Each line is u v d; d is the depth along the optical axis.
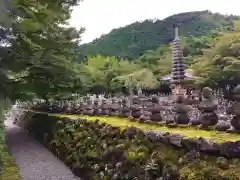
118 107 14.40
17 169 12.54
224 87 31.58
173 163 6.53
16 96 18.64
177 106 8.55
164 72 48.09
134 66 52.28
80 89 21.78
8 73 16.55
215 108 7.45
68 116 17.78
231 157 5.43
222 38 33.81
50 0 15.83
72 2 19.92
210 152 5.81
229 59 31.09
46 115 21.39
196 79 30.94
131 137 8.99
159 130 8.05
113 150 9.38
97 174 9.75
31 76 18.31
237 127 6.50
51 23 17.06
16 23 14.01
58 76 18.94
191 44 56.25
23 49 15.78
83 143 12.41
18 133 24.56
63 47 18.00
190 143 6.31
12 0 13.40
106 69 49.53
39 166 13.15
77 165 11.73
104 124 11.46
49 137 18.09
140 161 7.68
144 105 10.75
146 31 100.69
